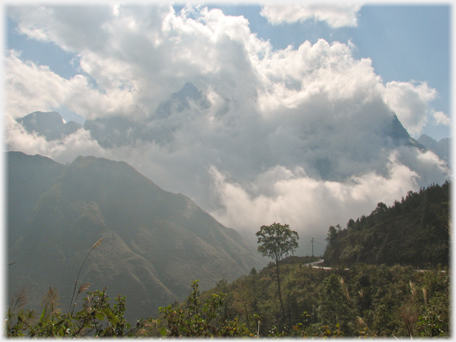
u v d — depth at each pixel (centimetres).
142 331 665
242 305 1888
